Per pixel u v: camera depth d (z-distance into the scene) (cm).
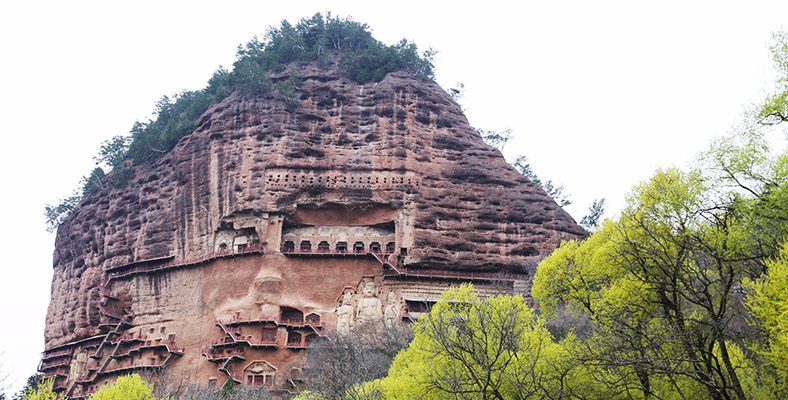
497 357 2673
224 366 7712
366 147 8794
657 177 2611
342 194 8569
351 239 8525
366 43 10738
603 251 2900
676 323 2341
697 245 2439
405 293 8038
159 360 8300
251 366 7762
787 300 2105
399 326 7281
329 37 10744
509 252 8331
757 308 2216
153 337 8594
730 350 2547
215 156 8888
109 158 10981
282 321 8075
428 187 8606
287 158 8656
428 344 3328
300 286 8194
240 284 8250
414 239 8275
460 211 8519
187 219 8881
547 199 8694
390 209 8556
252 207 8450
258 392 6675
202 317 8362
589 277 3138
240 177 8619
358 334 6600
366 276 8206
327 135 8881
